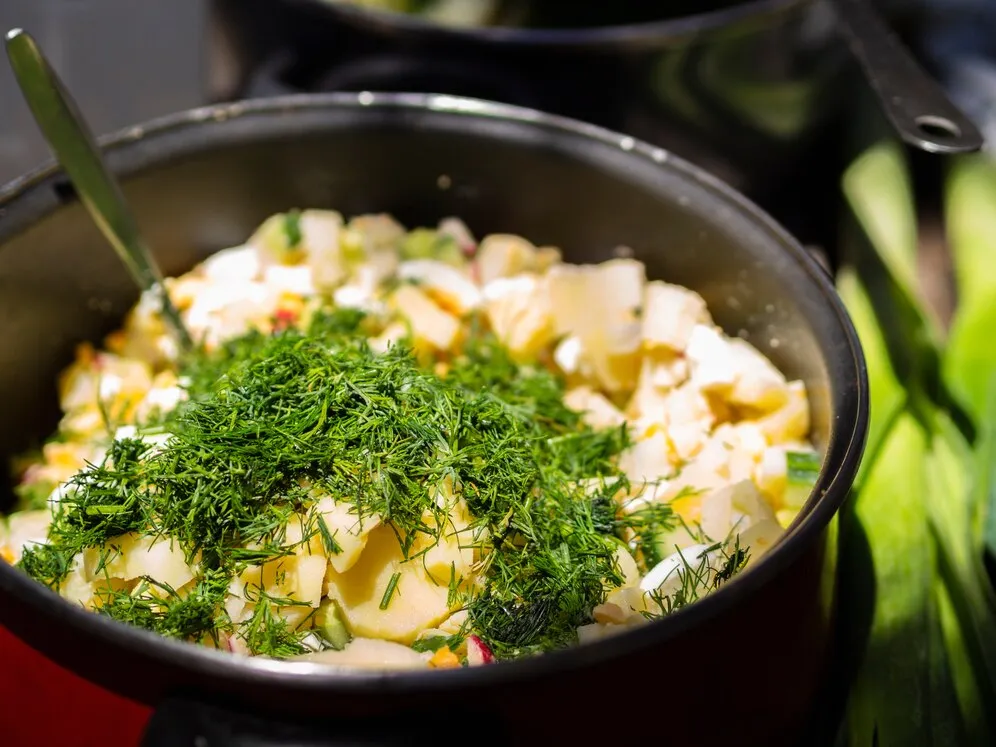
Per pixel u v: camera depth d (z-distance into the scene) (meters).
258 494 0.38
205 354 0.48
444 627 0.39
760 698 0.37
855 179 0.57
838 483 0.36
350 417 0.40
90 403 0.47
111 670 0.34
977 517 0.48
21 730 0.37
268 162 0.49
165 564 0.38
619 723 0.34
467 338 0.50
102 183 0.45
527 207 0.51
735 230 0.45
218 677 0.32
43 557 0.39
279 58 0.55
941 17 0.73
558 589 0.39
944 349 0.54
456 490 0.39
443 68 0.53
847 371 0.40
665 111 0.55
